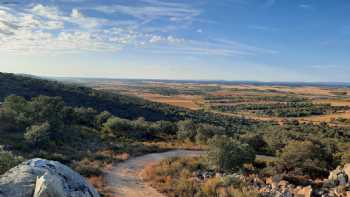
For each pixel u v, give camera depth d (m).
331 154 27.95
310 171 23.72
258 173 22.16
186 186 17.91
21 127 31.48
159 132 46.38
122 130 42.84
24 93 59.91
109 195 16.34
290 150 24.98
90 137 35.06
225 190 16.70
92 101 69.25
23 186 6.71
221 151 23.36
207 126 46.31
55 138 30.22
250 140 38.56
